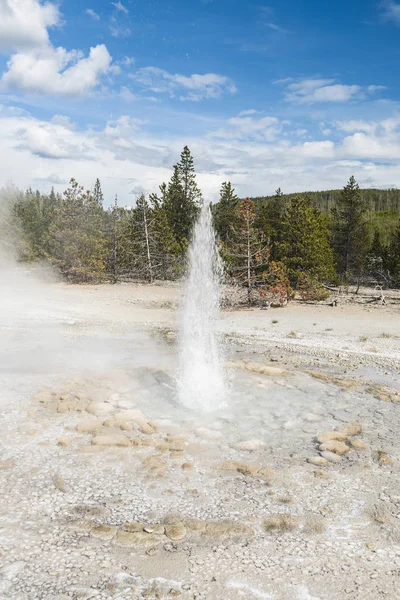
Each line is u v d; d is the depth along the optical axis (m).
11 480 6.62
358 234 46.69
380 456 7.62
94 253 41.06
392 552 5.18
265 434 8.50
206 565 4.91
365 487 6.64
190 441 8.10
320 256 32.31
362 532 5.55
